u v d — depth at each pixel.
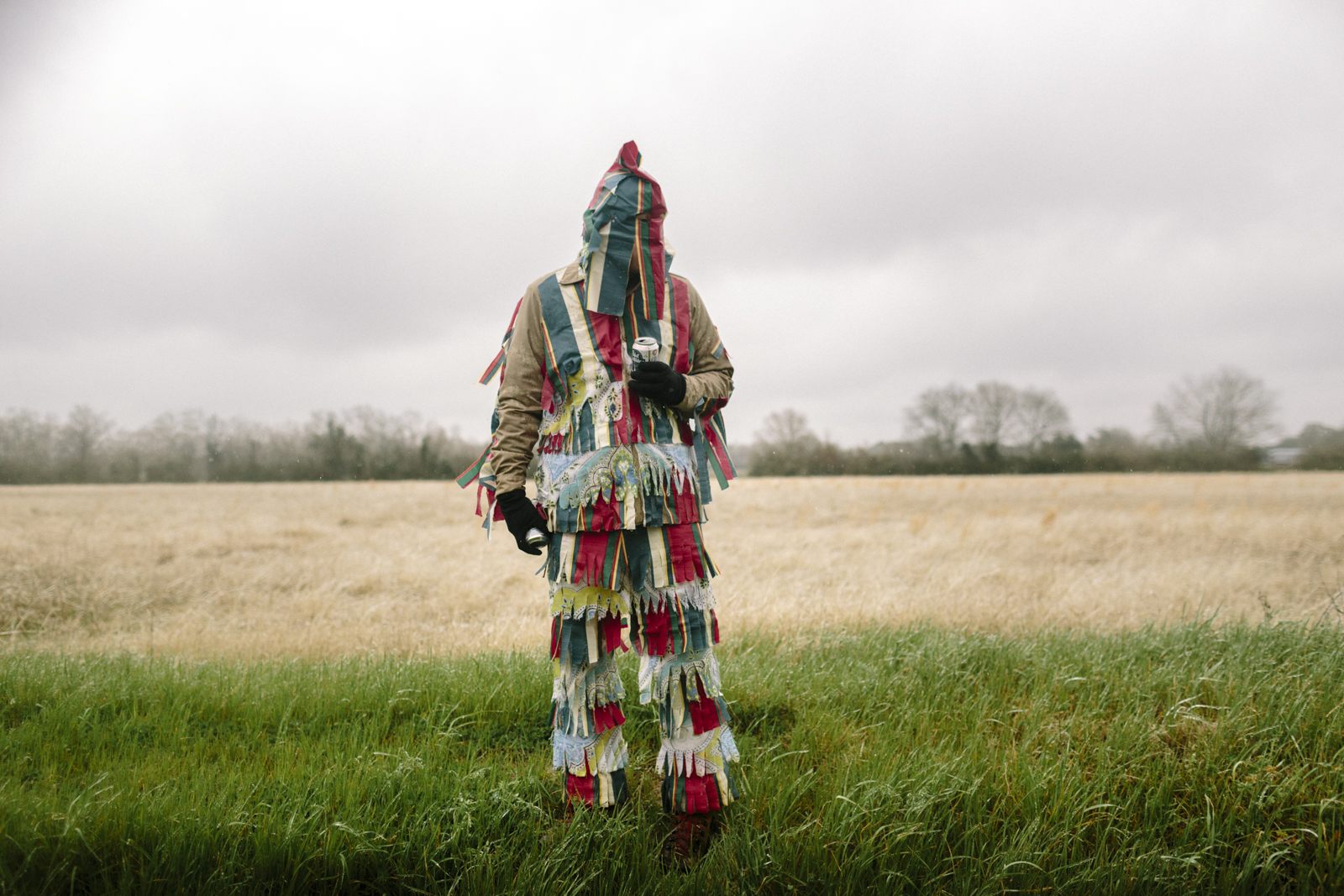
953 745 2.52
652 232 1.98
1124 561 11.39
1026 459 64.19
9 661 3.93
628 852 1.94
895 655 3.85
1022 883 1.84
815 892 1.79
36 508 24.55
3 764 2.33
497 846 1.88
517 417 1.99
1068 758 2.36
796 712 2.96
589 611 1.96
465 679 3.33
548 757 2.61
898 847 1.92
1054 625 5.32
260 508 24.56
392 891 1.80
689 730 2.01
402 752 2.41
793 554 12.17
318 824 1.89
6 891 1.60
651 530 1.94
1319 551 12.26
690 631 1.96
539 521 1.94
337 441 62.34
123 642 6.40
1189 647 3.68
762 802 2.18
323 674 3.71
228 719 3.07
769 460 66.56
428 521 20.17
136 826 1.82
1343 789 2.11
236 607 8.48
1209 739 2.42
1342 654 3.27
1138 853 1.93
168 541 14.57
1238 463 58.38
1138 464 62.31
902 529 17.25
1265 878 1.82
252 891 1.72
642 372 1.87
